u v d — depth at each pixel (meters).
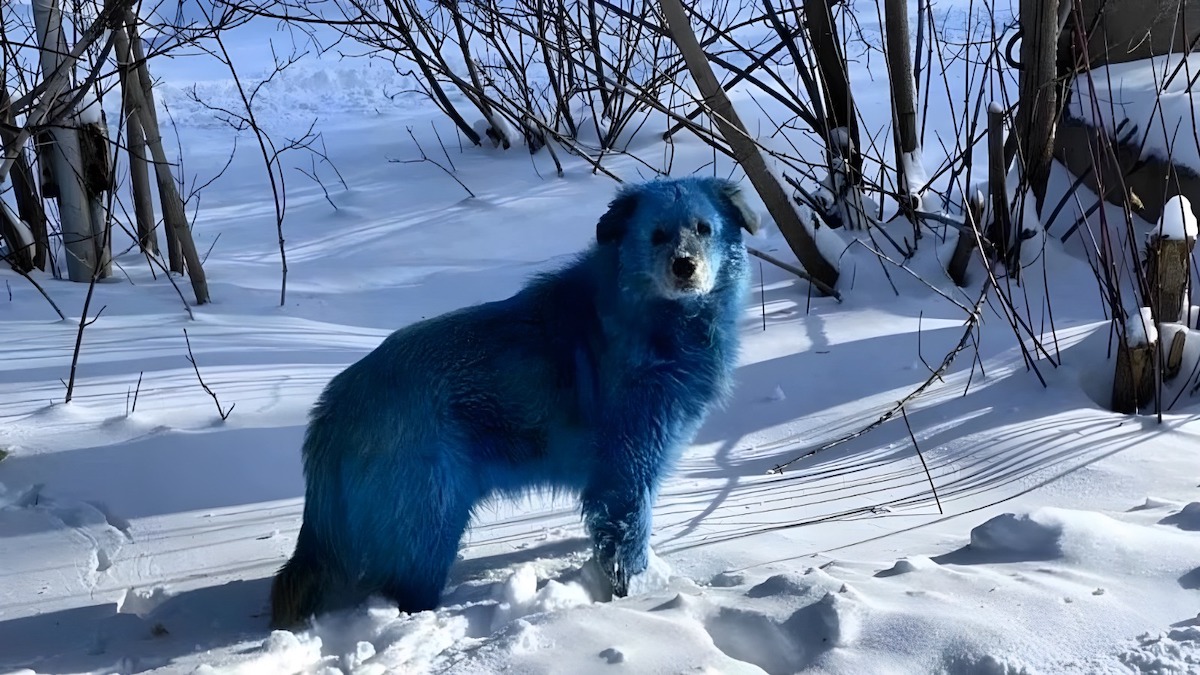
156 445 5.21
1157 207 7.74
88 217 8.46
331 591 3.69
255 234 10.02
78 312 7.58
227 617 3.76
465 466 3.66
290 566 3.70
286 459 5.18
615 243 3.75
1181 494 4.36
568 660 2.82
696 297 3.68
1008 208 7.63
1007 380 5.94
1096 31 8.60
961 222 7.66
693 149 11.13
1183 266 5.68
